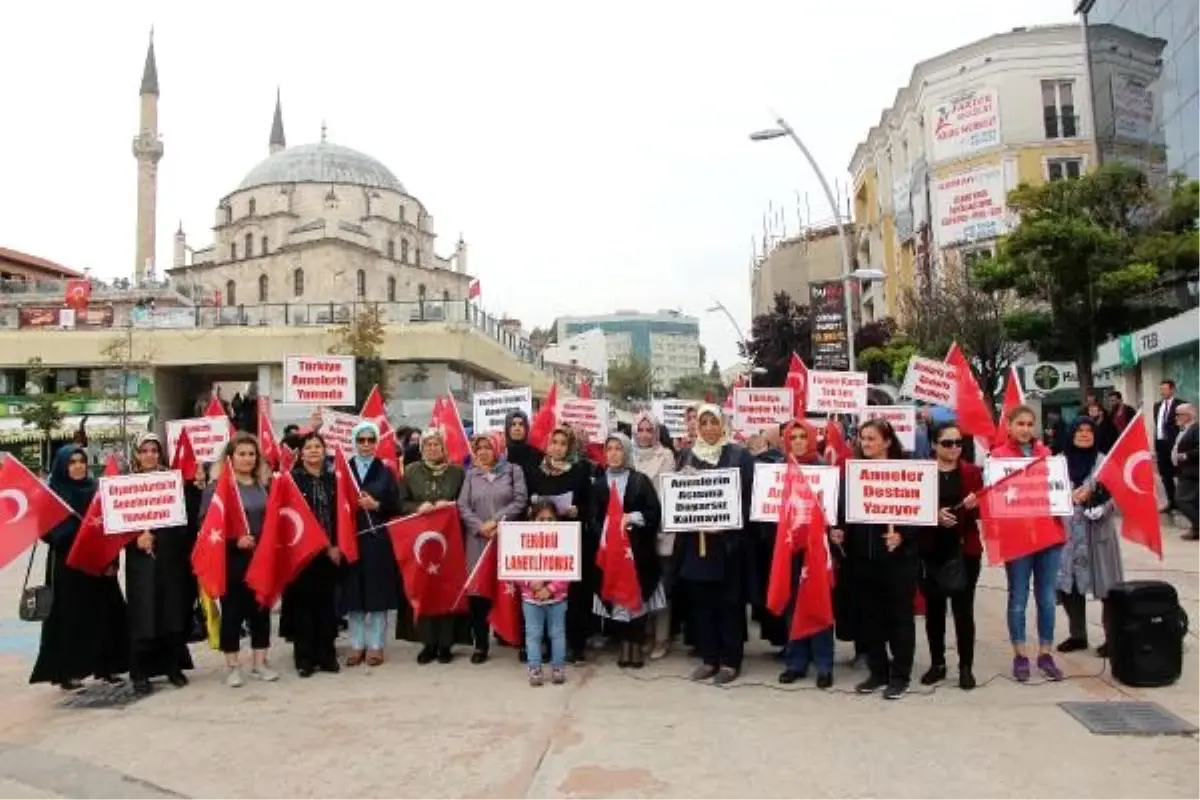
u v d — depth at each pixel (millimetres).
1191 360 21391
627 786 5621
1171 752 5973
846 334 31844
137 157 70312
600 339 120875
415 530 8727
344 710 7352
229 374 50906
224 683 8305
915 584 7340
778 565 7461
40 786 5883
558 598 8062
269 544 8094
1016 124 37250
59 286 60969
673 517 7914
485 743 6465
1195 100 26828
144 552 7996
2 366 46000
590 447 11305
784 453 8961
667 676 8250
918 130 42469
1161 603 7461
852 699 7348
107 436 45188
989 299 31219
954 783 5539
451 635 8977
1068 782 5516
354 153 72438
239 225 68938
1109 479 7957
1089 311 25625
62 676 7949
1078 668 8023
